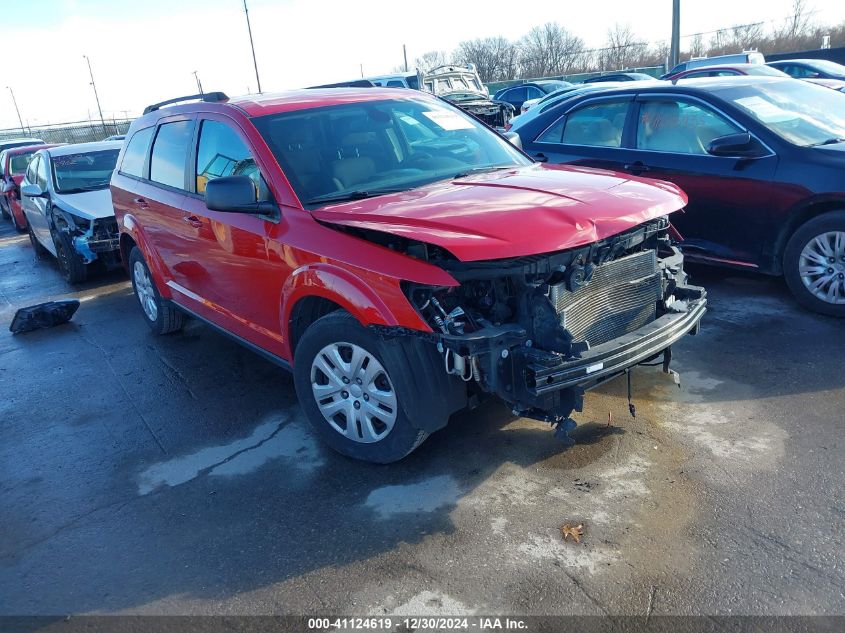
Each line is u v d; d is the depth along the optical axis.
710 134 5.83
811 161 5.16
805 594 2.60
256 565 3.03
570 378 3.06
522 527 3.10
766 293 5.85
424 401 3.24
